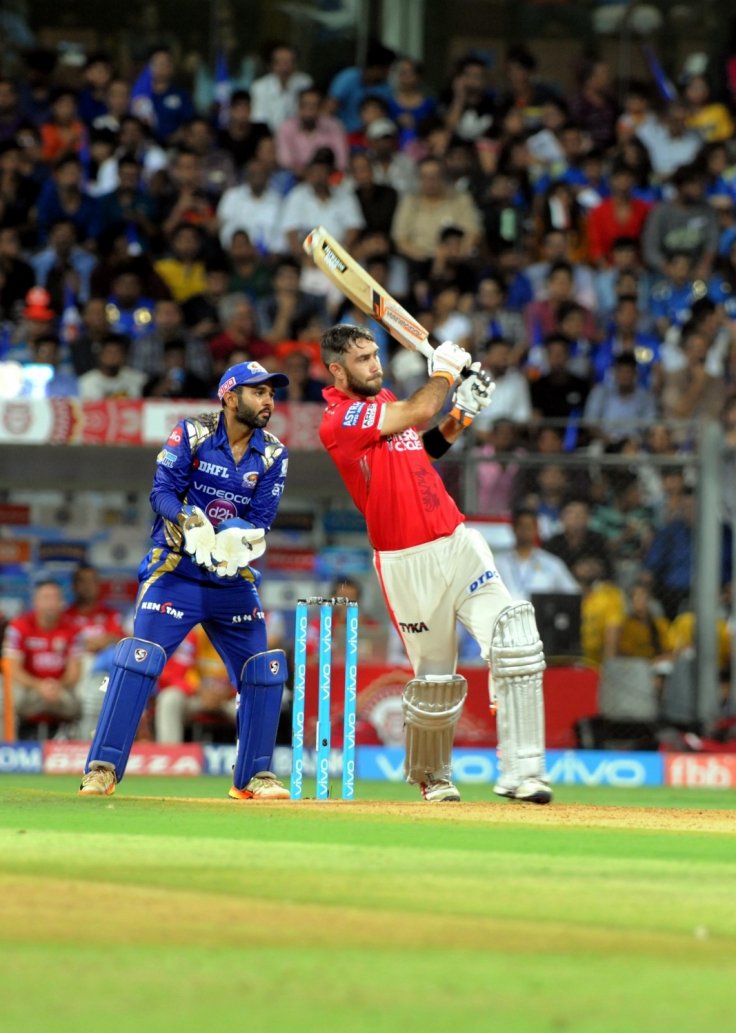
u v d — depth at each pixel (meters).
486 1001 11.02
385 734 45.75
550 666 46.41
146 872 16.72
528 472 48.12
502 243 64.69
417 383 55.94
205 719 46.38
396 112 70.38
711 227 64.56
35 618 46.72
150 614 27.38
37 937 12.88
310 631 47.91
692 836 22.14
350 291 28.05
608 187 69.00
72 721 46.53
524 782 27.14
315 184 63.75
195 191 63.69
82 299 60.16
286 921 13.88
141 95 68.94
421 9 72.94
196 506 27.22
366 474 27.31
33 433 46.69
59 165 62.16
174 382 53.75
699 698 47.22
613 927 14.03
